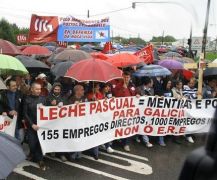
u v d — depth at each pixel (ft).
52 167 13.28
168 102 15.99
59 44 36.70
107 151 15.16
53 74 17.54
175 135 16.56
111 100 14.49
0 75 16.42
